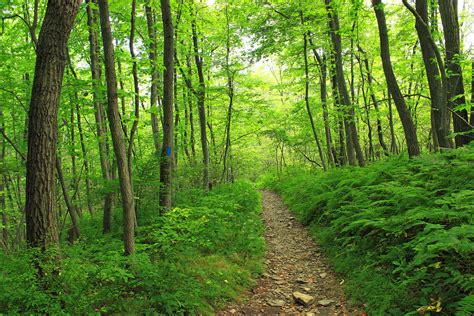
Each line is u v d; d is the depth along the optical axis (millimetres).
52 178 4336
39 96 4188
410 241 4508
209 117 18641
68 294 3973
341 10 12938
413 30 14125
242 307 4934
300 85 17469
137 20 11508
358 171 9742
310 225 9125
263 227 9922
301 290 5465
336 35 13164
